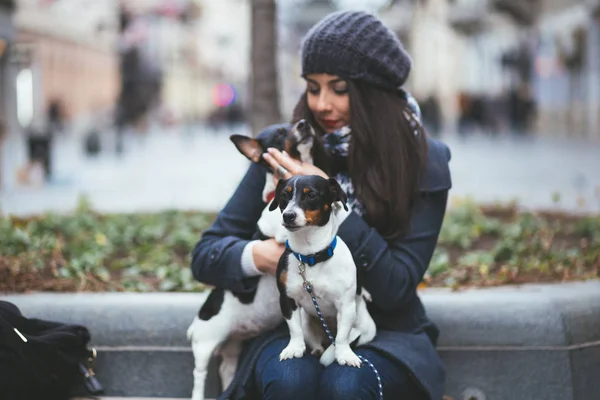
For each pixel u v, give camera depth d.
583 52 24.72
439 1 38.41
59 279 4.14
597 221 6.07
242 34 77.12
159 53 43.69
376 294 2.87
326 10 28.30
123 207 9.68
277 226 2.92
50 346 3.07
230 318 3.06
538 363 3.30
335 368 2.65
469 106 27.75
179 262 5.17
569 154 18.59
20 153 14.39
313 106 3.17
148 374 3.39
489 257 4.85
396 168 2.97
